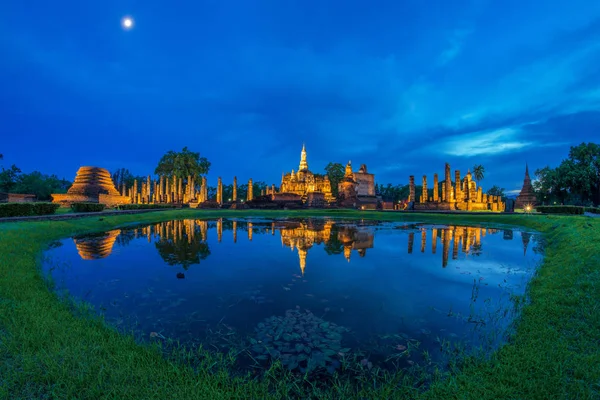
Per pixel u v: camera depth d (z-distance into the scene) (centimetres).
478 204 4656
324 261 1027
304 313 576
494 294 693
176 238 1570
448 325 526
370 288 733
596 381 334
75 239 1492
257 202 5003
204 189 5334
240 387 343
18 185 5938
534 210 3803
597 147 4875
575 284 624
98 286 738
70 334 432
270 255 1127
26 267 786
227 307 605
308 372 387
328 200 5600
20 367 354
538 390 327
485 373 369
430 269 922
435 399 327
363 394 341
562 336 441
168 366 375
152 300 642
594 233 1120
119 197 4872
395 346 453
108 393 313
